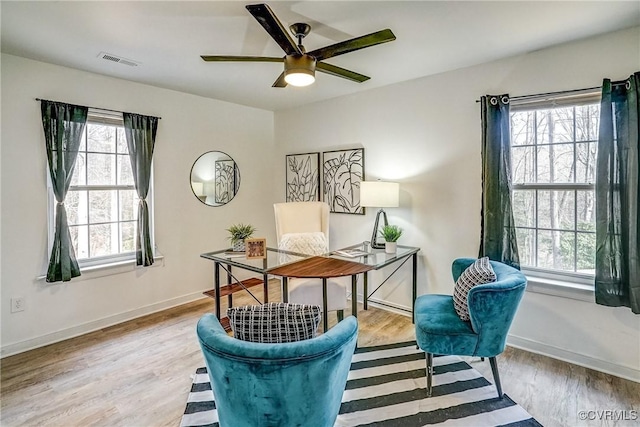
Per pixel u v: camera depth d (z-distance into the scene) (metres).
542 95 2.60
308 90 3.75
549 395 2.15
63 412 2.02
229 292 3.21
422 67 3.02
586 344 2.48
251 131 4.57
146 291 3.58
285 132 4.69
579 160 2.56
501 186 2.76
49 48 2.56
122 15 2.07
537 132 2.74
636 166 2.19
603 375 2.37
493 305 1.98
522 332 2.77
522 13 2.06
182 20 2.14
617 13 2.06
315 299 2.88
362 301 3.90
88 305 3.16
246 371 1.22
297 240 3.37
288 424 1.30
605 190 2.30
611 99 2.28
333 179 4.11
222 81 3.41
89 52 2.64
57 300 2.97
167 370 2.48
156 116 3.60
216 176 4.19
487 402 2.08
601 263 2.32
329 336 1.31
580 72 2.45
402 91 3.44
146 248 3.46
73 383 2.32
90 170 3.22
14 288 2.75
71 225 3.13
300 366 1.22
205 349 1.30
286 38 1.83
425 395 2.16
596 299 2.35
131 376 2.40
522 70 2.71
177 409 2.05
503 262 2.74
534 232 2.78
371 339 2.97
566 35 2.37
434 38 2.42
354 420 1.94
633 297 2.21
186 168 3.89
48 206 2.92
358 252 3.20
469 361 2.58
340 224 4.07
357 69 3.06
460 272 2.65
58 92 2.93
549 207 2.71
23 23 2.17
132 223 3.52
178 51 2.63
